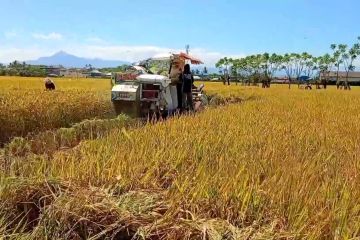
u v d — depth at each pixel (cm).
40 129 1227
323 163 554
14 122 1148
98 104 1495
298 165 509
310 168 503
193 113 1259
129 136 678
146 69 1451
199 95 1722
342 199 395
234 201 398
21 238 369
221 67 11650
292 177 451
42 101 1312
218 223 362
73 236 379
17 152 773
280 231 343
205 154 562
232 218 379
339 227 345
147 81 1331
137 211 389
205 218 373
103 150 575
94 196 413
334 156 613
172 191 421
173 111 1428
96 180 462
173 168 500
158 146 598
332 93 3369
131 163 504
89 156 531
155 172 494
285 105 1688
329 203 392
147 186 453
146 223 375
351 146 716
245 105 1606
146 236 359
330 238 342
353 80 11731
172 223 366
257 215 375
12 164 524
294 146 671
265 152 585
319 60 11025
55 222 387
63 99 1426
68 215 388
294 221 356
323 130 889
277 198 397
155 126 834
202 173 461
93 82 4156
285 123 991
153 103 1343
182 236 354
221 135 730
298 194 398
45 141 884
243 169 466
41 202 429
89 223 386
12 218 414
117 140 654
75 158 536
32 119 1212
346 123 1066
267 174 478
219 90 3153
